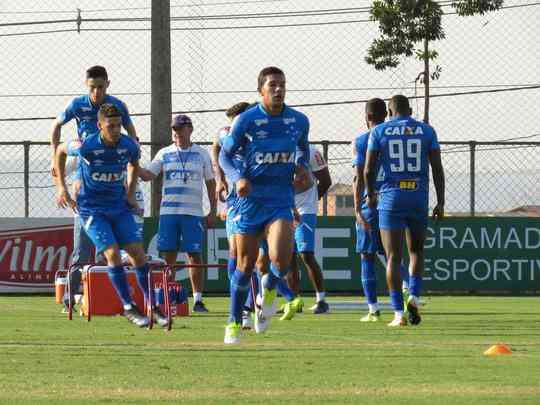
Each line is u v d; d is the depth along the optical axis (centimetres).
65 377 1850
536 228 5172
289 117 2438
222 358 2155
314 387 1739
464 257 5141
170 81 5450
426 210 3131
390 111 3162
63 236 5066
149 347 2383
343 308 4097
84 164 3008
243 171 2452
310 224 3775
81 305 3662
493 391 1698
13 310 3831
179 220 3897
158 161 3934
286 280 3572
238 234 2470
